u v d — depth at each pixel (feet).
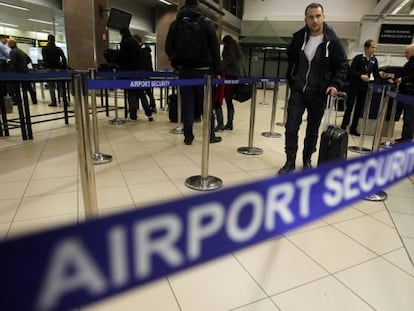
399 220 6.25
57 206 6.24
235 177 8.27
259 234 1.64
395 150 2.37
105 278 1.17
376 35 19.76
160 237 1.28
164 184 7.59
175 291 4.10
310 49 7.89
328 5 45.62
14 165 8.59
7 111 17.06
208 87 6.89
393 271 4.67
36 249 0.99
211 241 1.46
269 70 50.52
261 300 4.00
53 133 12.40
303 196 1.80
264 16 49.80
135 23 33.96
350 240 5.48
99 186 7.34
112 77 13.73
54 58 19.17
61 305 1.08
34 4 27.84
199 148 10.93
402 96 6.70
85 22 23.24
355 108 14.01
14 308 0.99
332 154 7.34
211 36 9.66
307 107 8.41
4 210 6.03
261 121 17.40
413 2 26.37
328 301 4.02
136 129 13.76
